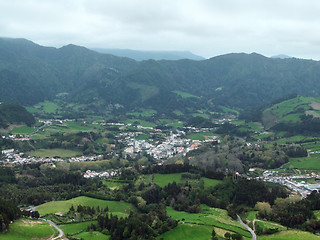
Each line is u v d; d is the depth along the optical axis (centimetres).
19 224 17225
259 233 18200
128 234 17212
